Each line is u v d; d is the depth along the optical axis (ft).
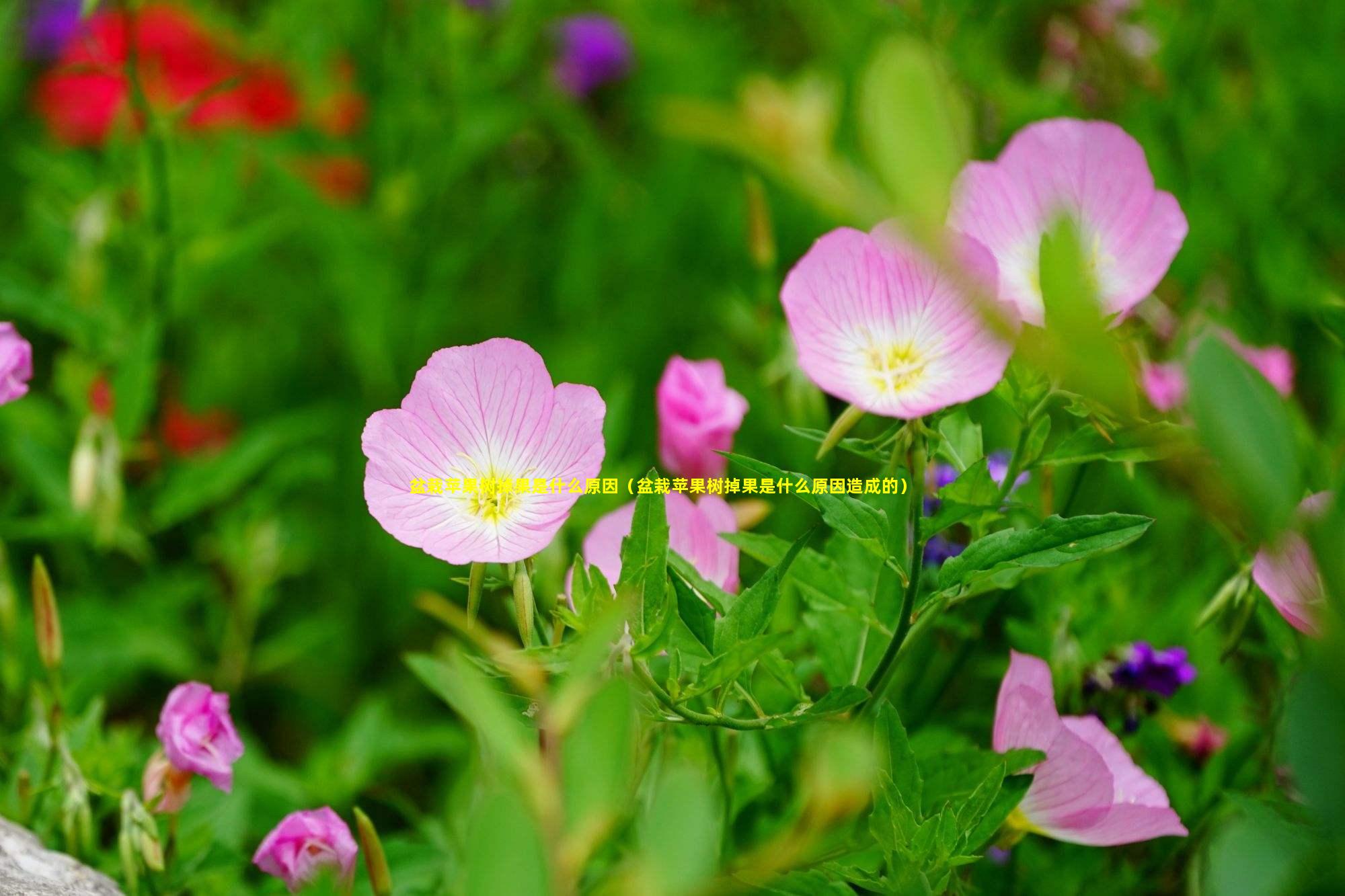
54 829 3.42
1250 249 4.25
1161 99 4.58
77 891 3.27
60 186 4.94
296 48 5.39
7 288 4.10
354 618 4.95
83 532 4.20
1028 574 3.38
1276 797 3.35
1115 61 4.61
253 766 3.91
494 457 3.11
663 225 5.88
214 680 4.56
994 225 3.13
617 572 3.33
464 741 4.00
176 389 4.77
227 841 3.63
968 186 3.11
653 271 5.81
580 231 5.83
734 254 5.66
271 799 3.90
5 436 4.62
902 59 2.67
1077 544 3.09
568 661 3.04
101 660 4.19
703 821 2.69
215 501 5.05
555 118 6.14
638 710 3.10
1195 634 3.34
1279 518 2.71
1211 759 3.53
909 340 3.08
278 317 5.79
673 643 3.11
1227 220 4.32
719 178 5.92
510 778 2.84
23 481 4.61
